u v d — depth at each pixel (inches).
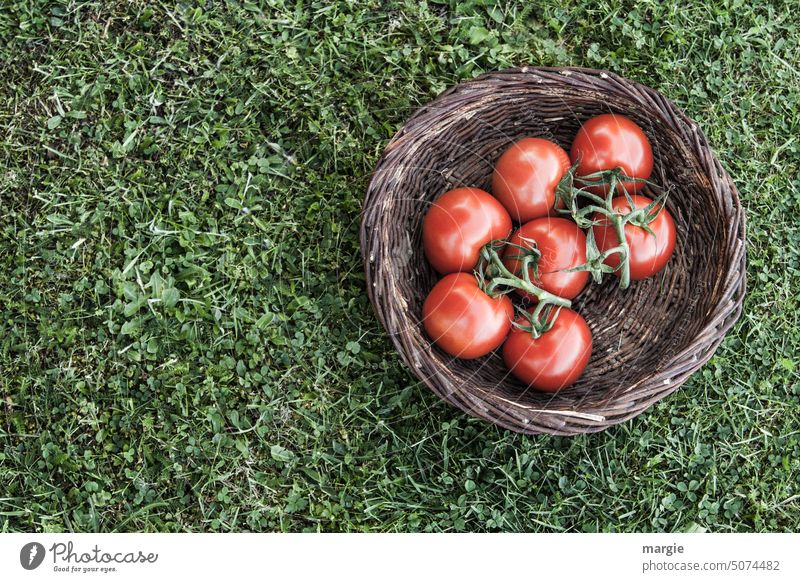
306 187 55.1
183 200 54.9
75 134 55.1
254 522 53.5
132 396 53.9
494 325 49.6
